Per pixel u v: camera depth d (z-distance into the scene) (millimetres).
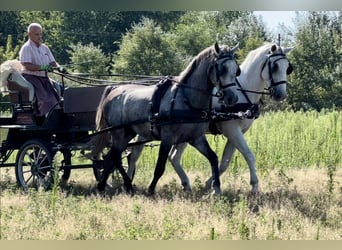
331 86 39562
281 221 10008
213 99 12750
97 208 10797
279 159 16922
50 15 54781
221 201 10898
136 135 13656
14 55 39062
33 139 13258
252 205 11547
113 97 13156
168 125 12094
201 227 9656
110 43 54219
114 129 12969
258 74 13102
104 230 9648
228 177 15219
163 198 12031
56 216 10219
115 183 14039
